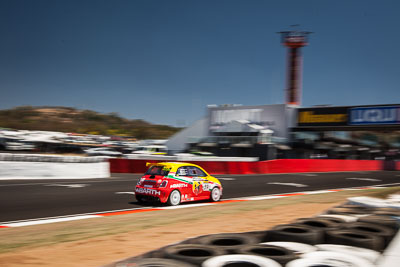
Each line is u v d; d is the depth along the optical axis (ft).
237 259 8.67
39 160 66.33
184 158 98.43
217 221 24.09
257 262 8.47
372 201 22.88
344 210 18.70
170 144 184.34
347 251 9.96
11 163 63.10
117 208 34.63
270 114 158.71
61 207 34.58
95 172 73.67
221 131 168.45
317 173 99.55
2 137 174.29
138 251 15.48
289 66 203.10
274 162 102.17
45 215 30.17
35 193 44.11
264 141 149.59
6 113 573.74
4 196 40.70
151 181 36.60
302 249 10.21
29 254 14.79
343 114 142.20
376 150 185.68
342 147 169.48
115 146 219.41
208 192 40.29
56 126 521.65
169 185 36.24
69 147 195.72
